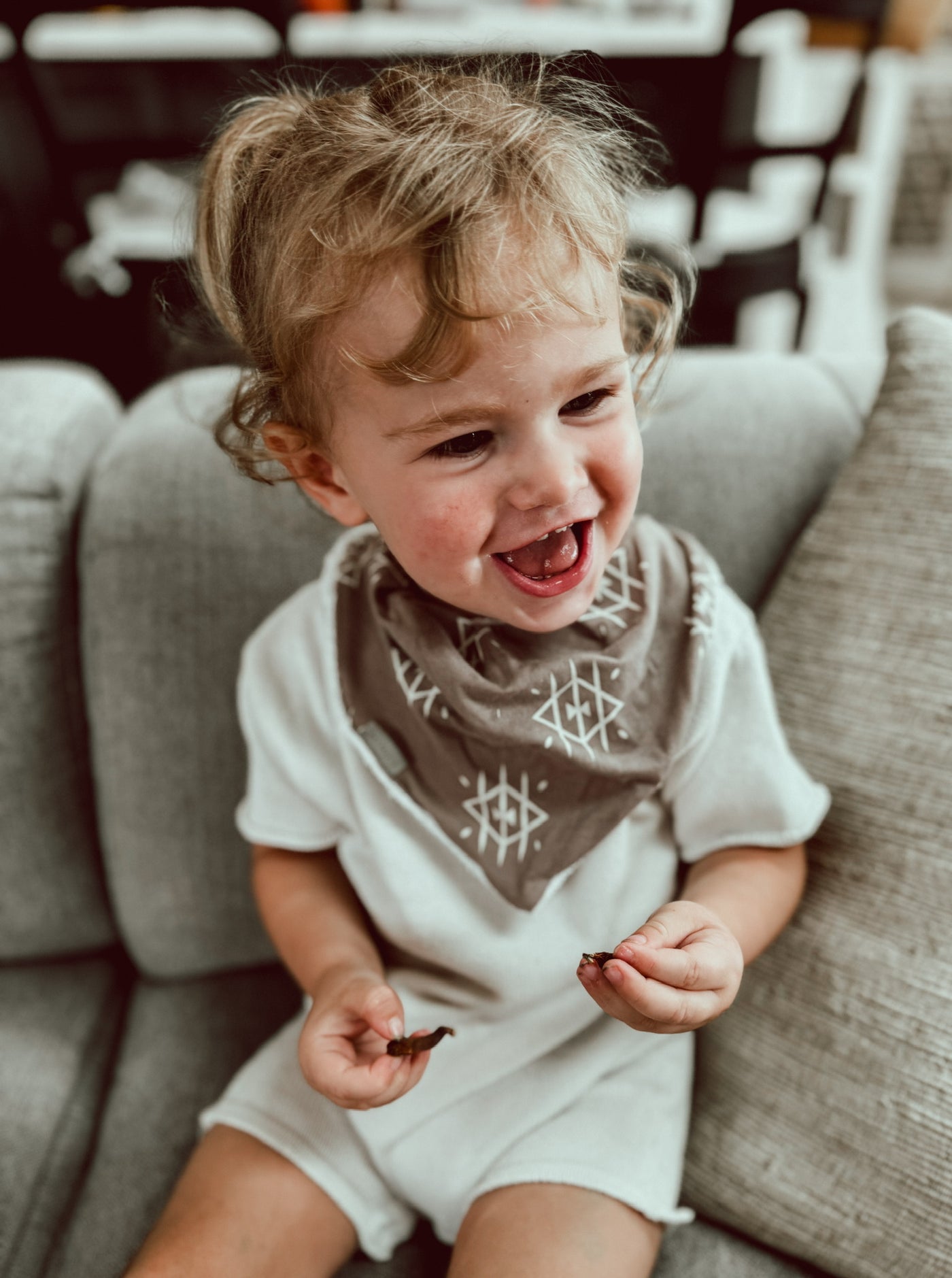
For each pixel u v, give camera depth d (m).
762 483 0.78
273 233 0.52
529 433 0.47
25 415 0.82
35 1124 0.73
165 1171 0.71
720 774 0.64
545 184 0.48
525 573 0.53
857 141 2.65
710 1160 0.64
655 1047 0.67
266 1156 0.63
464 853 0.63
